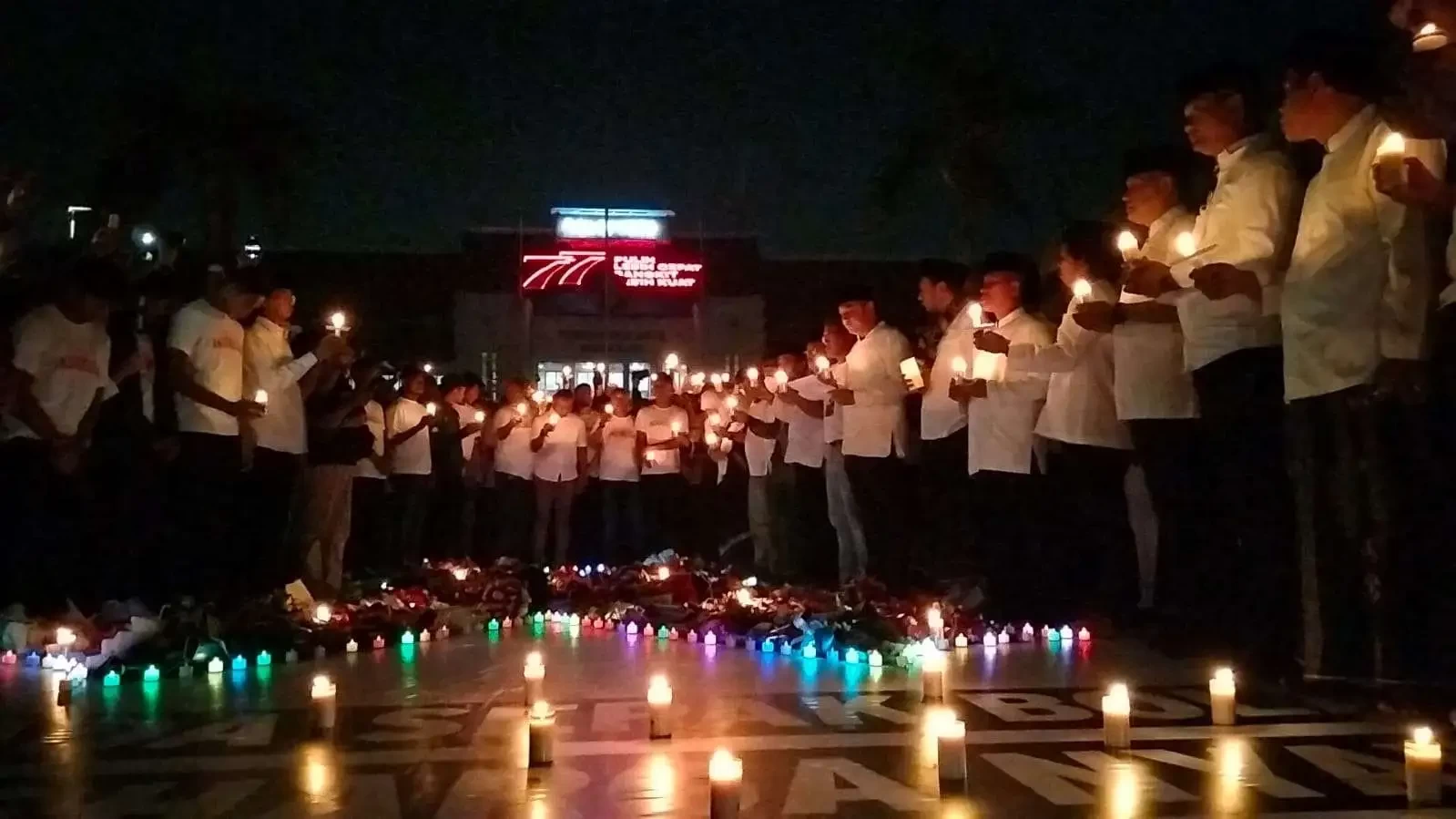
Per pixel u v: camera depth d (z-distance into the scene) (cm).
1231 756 472
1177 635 766
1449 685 552
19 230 938
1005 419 902
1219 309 646
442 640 895
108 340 877
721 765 372
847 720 556
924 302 1067
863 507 1073
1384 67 568
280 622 797
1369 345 546
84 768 487
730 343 3066
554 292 2994
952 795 423
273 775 471
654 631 915
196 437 895
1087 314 714
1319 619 586
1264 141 639
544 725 475
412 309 2944
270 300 970
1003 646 775
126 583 894
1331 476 577
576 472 1514
